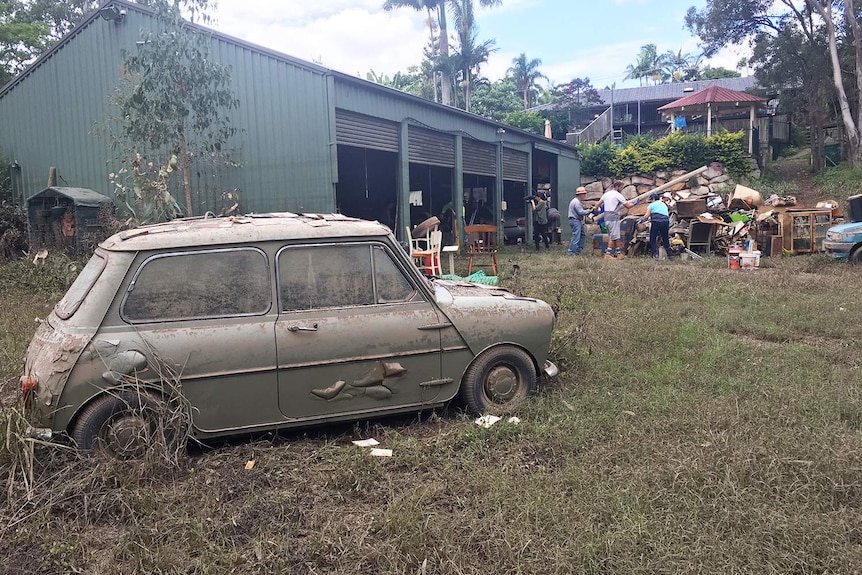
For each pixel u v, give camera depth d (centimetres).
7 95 1590
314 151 1361
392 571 294
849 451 388
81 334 405
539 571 292
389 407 475
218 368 426
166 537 327
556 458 415
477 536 319
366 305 467
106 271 418
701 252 1745
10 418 387
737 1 3244
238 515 347
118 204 1433
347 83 1416
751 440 416
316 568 303
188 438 429
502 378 509
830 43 3009
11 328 781
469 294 525
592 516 331
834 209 1672
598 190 3159
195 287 430
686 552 299
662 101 4878
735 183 2930
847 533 314
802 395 504
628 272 1281
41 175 1580
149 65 1155
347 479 386
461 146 1955
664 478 369
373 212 2100
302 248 453
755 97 3134
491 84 5188
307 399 450
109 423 410
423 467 411
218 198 1396
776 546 303
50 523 342
